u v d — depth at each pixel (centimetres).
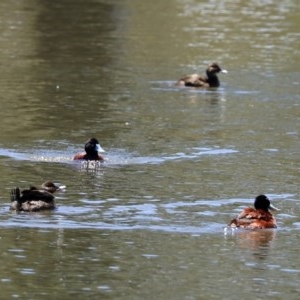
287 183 2880
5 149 3178
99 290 2036
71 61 4825
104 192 2728
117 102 3984
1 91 4103
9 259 2188
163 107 3931
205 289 2055
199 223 2477
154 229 2423
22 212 2516
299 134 3525
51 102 3922
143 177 2903
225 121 3709
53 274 2109
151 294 2023
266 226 2444
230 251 2281
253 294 2041
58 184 2789
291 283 2103
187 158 3147
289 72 4697
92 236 2353
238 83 4459
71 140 3325
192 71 4697
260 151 3266
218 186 2827
